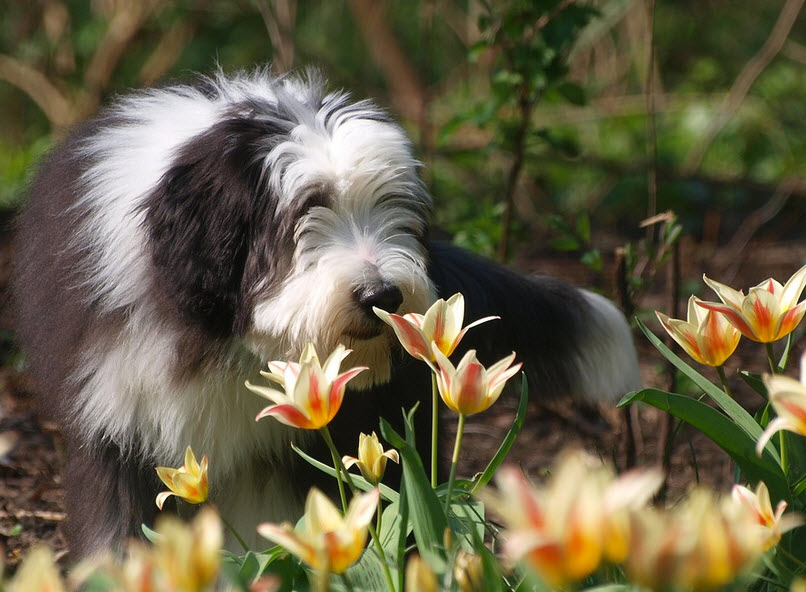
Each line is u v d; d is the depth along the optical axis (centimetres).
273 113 634
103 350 631
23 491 812
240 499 686
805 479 429
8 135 2059
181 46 1927
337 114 634
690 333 423
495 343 740
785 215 1628
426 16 1566
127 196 632
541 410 1001
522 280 767
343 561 310
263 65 906
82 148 683
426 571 309
